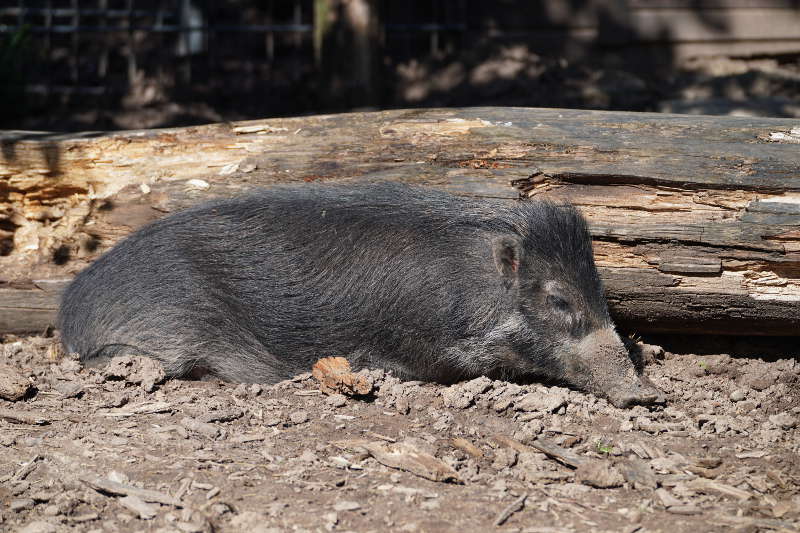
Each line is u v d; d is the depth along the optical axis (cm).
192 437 798
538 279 940
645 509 695
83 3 2244
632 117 1029
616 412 884
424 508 686
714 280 971
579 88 1886
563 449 792
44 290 1095
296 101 1958
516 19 2083
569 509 693
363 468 749
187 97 1953
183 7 2041
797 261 944
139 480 718
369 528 655
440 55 2044
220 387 949
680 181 968
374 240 955
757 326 997
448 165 1027
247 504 686
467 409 879
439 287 940
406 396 905
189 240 974
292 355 959
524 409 875
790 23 2023
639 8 2039
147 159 1074
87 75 2045
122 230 1076
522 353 953
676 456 786
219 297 957
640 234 979
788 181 952
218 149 1070
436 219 963
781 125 999
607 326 936
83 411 856
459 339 948
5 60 1794
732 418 876
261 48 2145
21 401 876
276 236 966
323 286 950
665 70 2041
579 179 1002
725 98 1844
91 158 1078
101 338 977
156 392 912
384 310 944
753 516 688
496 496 710
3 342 1115
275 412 858
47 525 652
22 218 1125
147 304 962
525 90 1878
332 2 1795
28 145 1080
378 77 1833
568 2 2067
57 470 735
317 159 1052
